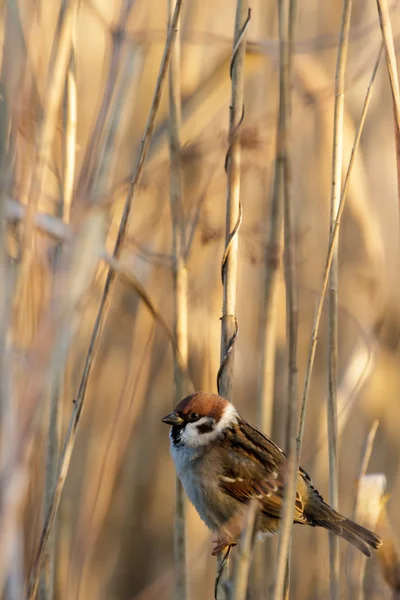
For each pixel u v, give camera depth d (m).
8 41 6.18
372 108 11.96
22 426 4.98
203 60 11.02
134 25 8.20
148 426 11.43
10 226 7.16
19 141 6.67
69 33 6.17
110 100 7.06
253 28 11.50
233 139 7.40
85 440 10.50
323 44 10.21
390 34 7.14
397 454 11.30
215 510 8.47
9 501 5.02
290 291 6.62
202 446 8.45
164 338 11.21
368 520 8.09
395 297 11.66
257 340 11.30
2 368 5.80
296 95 10.18
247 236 8.52
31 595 7.09
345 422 11.52
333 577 7.95
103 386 10.62
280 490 8.38
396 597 7.76
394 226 12.06
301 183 11.70
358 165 10.64
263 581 9.17
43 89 7.39
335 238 7.01
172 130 8.59
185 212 9.43
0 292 6.00
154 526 11.53
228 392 8.13
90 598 10.69
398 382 11.40
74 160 8.23
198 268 10.26
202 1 10.59
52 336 4.66
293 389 6.56
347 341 11.67
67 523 9.96
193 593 10.45
